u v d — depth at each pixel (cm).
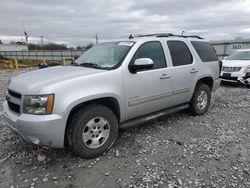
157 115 454
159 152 380
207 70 555
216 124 512
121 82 377
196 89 541
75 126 332
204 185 294
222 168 332
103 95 351
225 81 1058
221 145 405
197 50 543
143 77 407
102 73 359
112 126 372
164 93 450
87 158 356
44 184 296
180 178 308
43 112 307
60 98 313
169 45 477
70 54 4372
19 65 2967
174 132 464
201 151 383
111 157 363
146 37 453
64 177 311
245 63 1015
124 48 414
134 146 401
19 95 329
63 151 379
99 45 481
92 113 344
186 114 579
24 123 308
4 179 307
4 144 407
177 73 471
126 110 393
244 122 528
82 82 335
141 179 306
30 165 340
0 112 605
